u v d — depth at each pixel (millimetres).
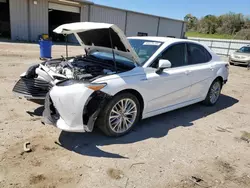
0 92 4844
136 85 3355
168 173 2666
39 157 2736
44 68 3902
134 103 3457
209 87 5000
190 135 3701
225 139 3689
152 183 2467
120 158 2863
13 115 3797
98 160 2785
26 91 3830
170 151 3148
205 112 4902
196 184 2520
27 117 3770
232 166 2934
